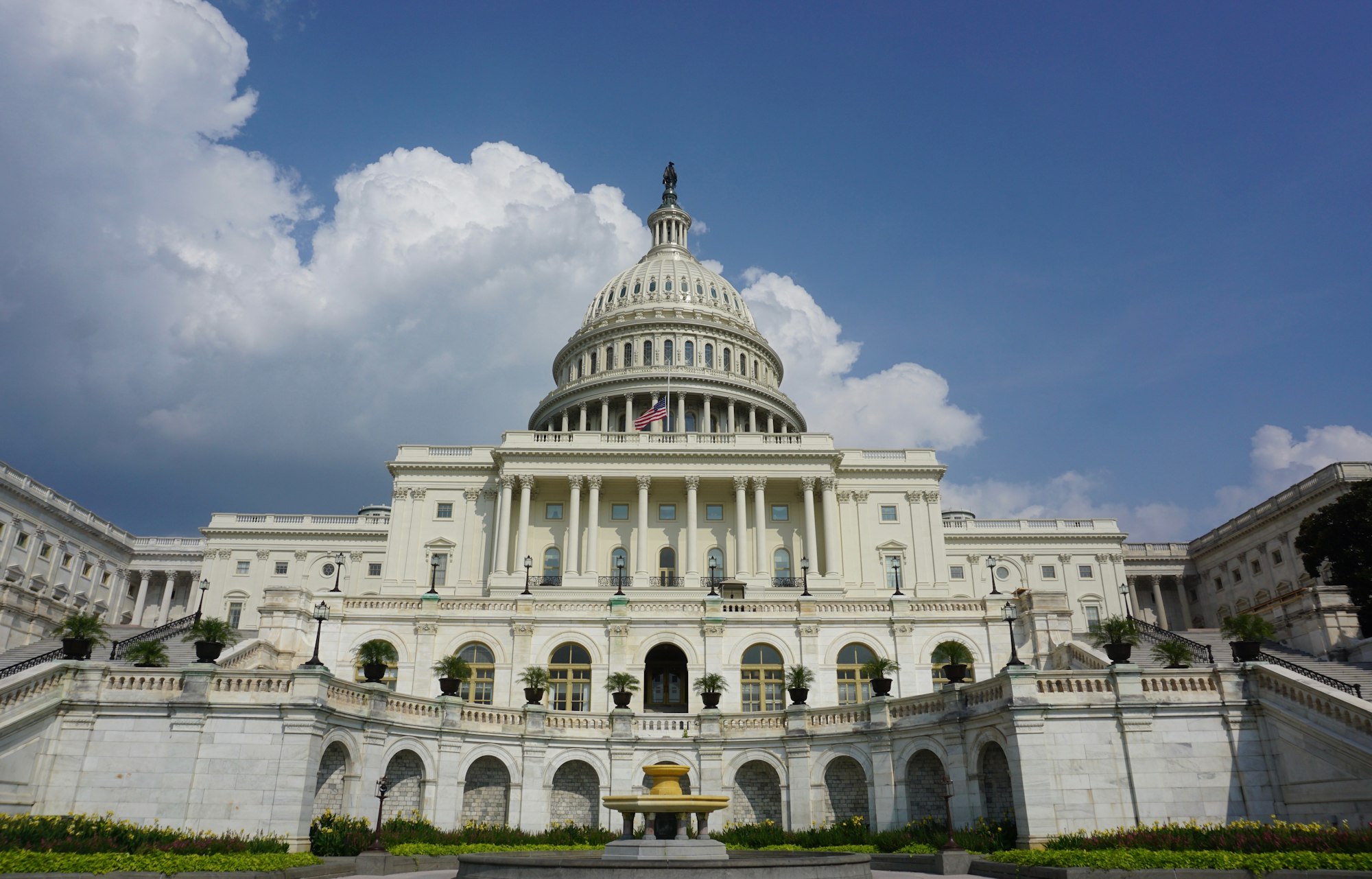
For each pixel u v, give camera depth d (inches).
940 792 1097.4
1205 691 967.0
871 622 1572.3
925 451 2800.2
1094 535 3211.1
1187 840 778.8
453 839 1047.0
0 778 878.4
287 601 1524.4
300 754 925.2
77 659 986.1
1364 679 1261.1
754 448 2684.5
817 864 660.7
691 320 3750.0
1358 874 633.6
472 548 2652.6
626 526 2696.9
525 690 1341.0
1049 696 956.6
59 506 3009.4
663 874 628.4
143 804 910.4
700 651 1536.7
